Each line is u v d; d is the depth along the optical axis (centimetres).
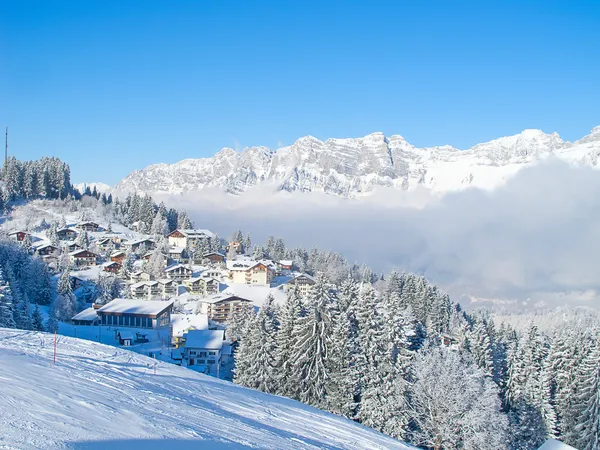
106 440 1245
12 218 17725
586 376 5288
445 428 4234
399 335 4769
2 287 5938
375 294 5062
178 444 1387
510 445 4894
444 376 4338
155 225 19412
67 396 1630
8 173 19388
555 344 6259
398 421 4331
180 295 13075
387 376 4472
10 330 3234
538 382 5609
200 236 19325
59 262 13250
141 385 2191
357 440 2377
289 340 4956
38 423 1251
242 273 15038
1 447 1018
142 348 8200
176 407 1923
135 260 15538
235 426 1888
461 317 12662
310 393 4669
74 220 18712
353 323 5281
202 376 3070
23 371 1908
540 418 5397
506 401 5912
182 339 8344
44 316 9462
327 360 4650
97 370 2327
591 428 4909
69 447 1114
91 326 9462
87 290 11906
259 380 4862
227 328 9169
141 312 9675
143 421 1544
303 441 1995
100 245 16200
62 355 2584
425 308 12019
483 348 6266
